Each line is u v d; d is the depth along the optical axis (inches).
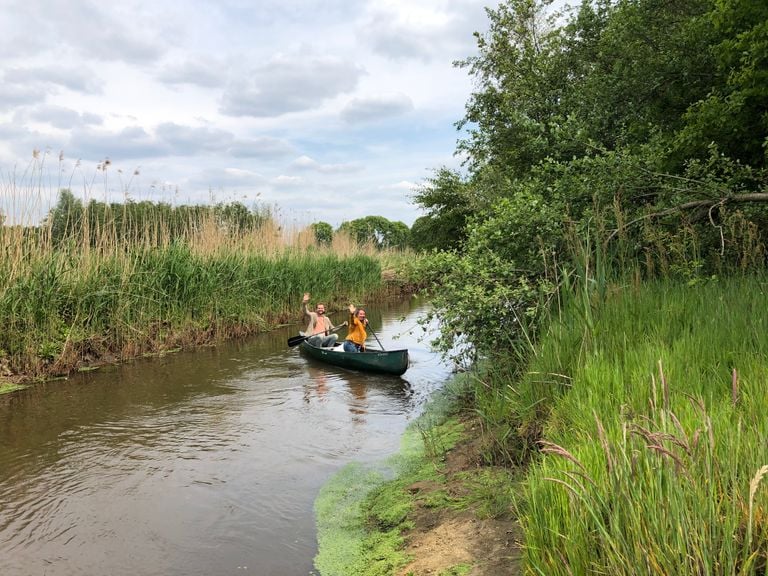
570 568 109.7
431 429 302.4
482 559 157.1
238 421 349.1
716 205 297.7
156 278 589.3
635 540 100.2
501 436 235.3
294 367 507.2
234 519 224.4
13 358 454.0
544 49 577.3
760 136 353.4
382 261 1301.7
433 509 203.9
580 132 358.6
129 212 633.6
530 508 133.4
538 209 318.7
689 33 396.8
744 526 100.7
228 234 772.0
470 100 689.0
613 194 320.5
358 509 225.5
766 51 324.8
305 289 839.7
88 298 519.8
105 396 410.0
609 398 172.1
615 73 425.1
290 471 269.9
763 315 210.4
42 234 503.2
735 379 115.9
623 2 443.8
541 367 232.1
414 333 713.6
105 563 195.9
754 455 112.3
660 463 108.4
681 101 419.5
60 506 239.5
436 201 756.6
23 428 340.5
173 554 200.4
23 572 191.5
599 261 265.3
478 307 284.5
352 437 315.6
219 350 594.6
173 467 278.1
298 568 187.5
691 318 229.0
